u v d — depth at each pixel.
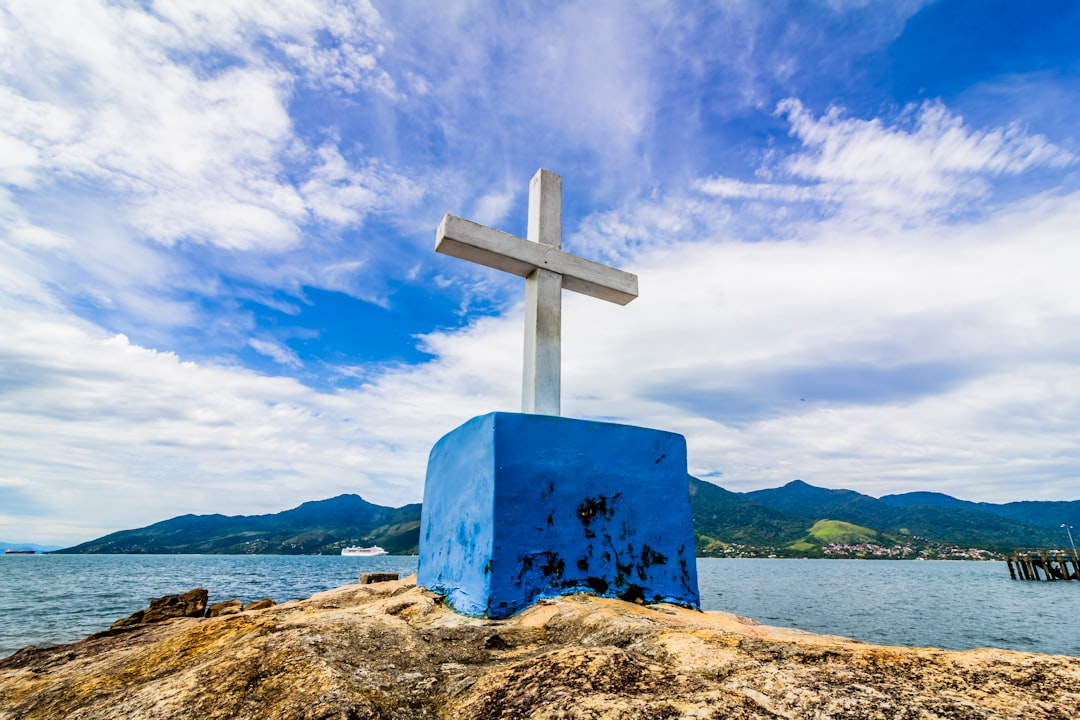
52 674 3.34
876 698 1.93
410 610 4.50
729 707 1.90
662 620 3.75
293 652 2.63
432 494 6.33
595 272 6.34
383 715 2.20
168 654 3.02
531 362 5.80
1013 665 2.17
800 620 29.72
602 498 4.98
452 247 5.69
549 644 3.32
